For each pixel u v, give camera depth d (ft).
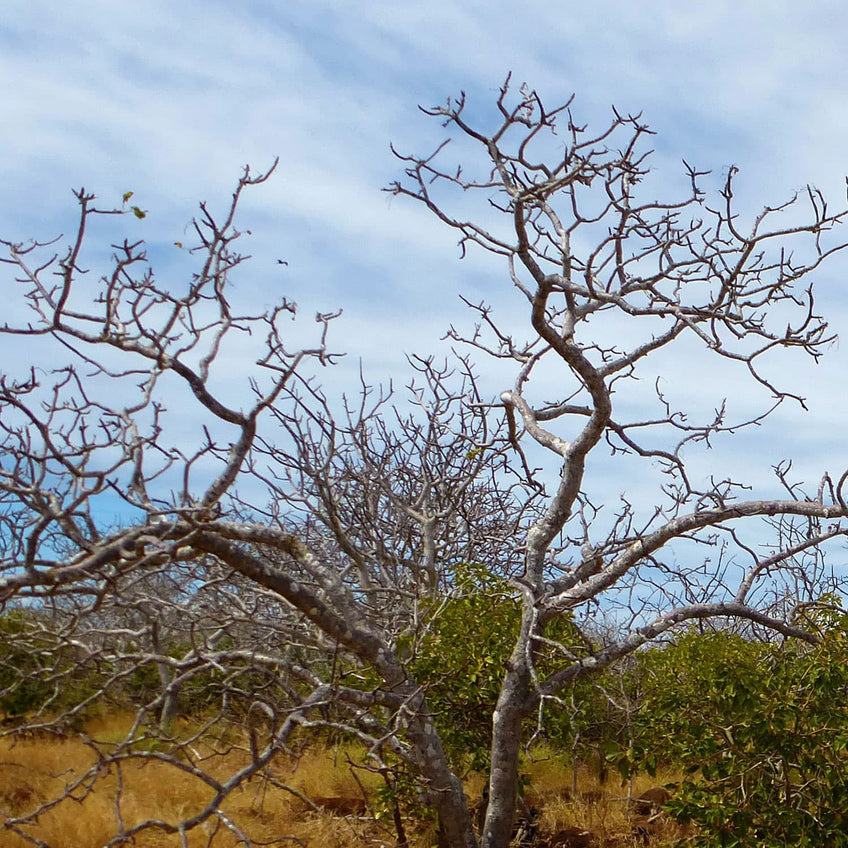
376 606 38.24
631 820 39.29
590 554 34.88
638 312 29.48
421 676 35.01
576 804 40.86
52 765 43.70
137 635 28.58
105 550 22.77
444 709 36.06
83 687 45.50
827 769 29.09
